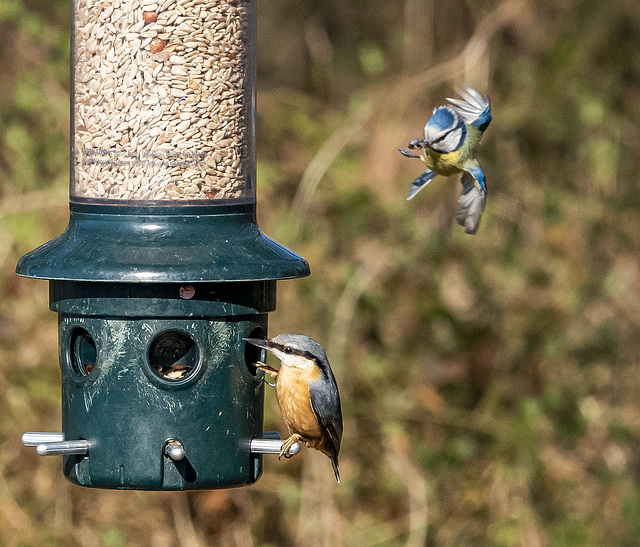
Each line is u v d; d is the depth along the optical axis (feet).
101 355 23.22
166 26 23.82
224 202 24.08
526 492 43.37
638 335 47.03
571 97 50.01
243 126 24.59
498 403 44.96
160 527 41.39
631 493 43.88
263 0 58.39
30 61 46.37
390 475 42.04
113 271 22.13
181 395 23.26
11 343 42.27
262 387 25.08
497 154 48.57
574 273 47.09
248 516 41.57
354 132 45.68
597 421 45.03
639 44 51.96
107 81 23.85
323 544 40.40
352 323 43.78
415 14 50.75
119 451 23.25
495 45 50.39
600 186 49.03
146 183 23.62
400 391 43.75
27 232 42.73
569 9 51.70
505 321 45.75
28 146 44.19
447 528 42.65
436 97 49.62
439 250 45.44
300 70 57.93
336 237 45.11
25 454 41.60
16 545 40.19
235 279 22.47
